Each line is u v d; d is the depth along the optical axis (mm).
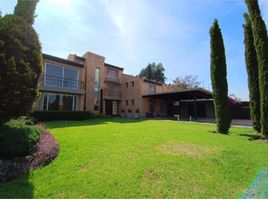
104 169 4391
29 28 5605
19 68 5094
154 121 17953
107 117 20938
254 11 10516
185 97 25703
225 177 4199
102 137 8008
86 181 3756
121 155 5453
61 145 6449
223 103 11367
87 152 5680
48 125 11945
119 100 27188
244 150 6637
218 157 5605
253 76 12102
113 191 3402
